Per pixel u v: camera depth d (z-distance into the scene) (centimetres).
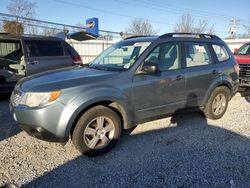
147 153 386
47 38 724
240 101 717
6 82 676
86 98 348
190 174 329
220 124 516
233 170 339
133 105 400
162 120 532
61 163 353
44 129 336
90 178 318
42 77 392
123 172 332
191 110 496
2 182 304
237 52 941
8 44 718
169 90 441
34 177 317
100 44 1928
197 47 498
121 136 448
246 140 436
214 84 513
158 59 434
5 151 382
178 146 411
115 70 407
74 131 356
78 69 441
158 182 311
